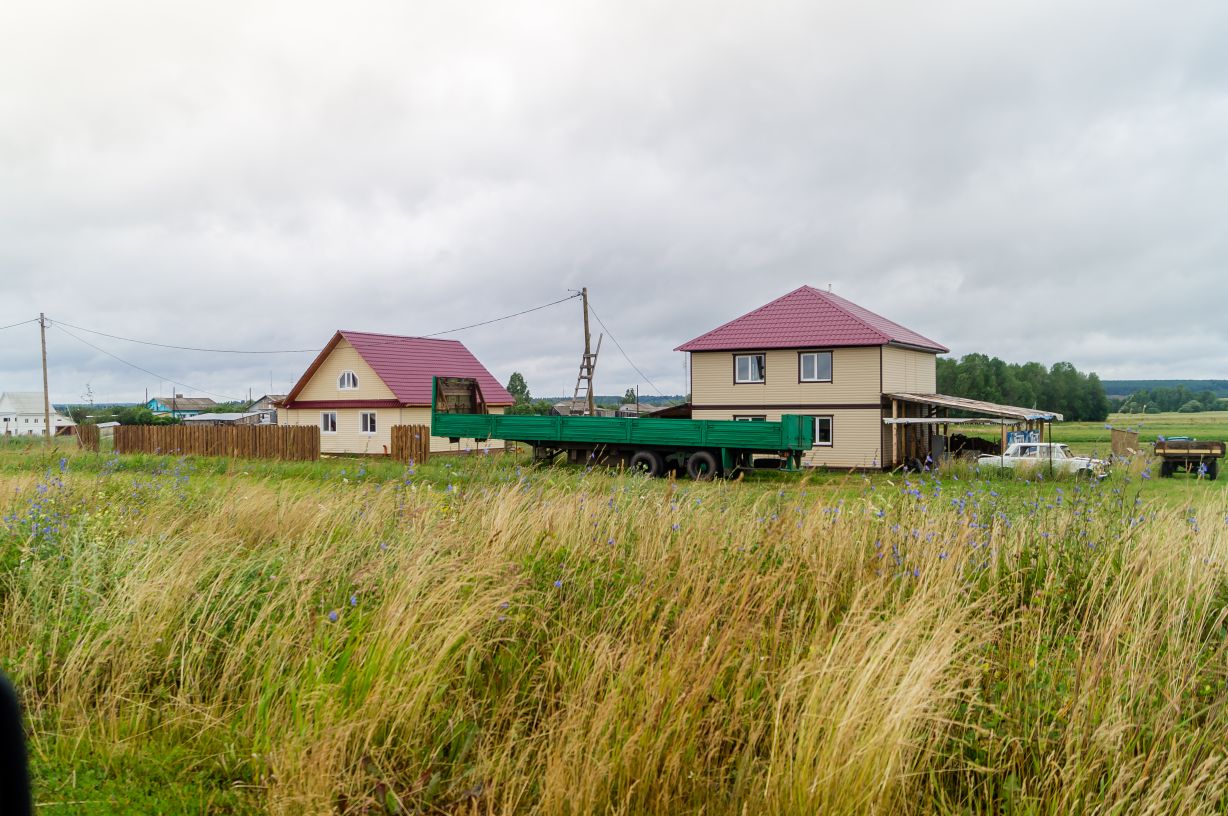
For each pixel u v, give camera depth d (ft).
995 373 458.91
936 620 16.79
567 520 24.80
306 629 17.37
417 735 14.57
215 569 21.40
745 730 14.53
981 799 13.26
